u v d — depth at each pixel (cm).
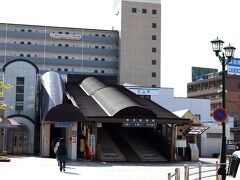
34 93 4684
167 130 3856
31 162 3067
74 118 3500
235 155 1419
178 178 1536
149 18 12638
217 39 2069
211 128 5469
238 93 10744
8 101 4588
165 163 3494
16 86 4638
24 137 4644
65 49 12569
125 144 4069
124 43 12431
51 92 4475
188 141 4656
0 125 3994
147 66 12462
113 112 3594
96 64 12688
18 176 2148
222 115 1936
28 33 12394
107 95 4175
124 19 12512
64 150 2469
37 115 4725
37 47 12400
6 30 12281
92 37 12781
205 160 4206
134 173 2498
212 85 11438
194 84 12175
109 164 3183
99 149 3569
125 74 12331
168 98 6606
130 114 3559
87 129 3834
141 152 3891
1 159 3095
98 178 2172
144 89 6494
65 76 5631
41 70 12338
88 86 4894
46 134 3916
